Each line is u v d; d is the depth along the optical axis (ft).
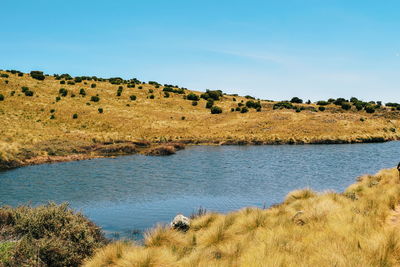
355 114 268.82
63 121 201.77
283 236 24.95
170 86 408.46
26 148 112.98
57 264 26.63
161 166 100.63
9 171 88.28
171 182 75.61
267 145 174.19
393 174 59.36
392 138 202.39
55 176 81.92
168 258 22.93
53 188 68.13
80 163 105.50
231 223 34.68
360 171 89.35
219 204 56.03
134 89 340.39
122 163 106.52
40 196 61.11
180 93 355.15
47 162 105.29
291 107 312.91
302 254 20.04
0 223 33.76
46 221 32.01
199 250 25.82
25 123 182.19
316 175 83.87
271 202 57.11
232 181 76.69
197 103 309.22
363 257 17.95
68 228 31.76
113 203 56.65
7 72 335.47
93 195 62.34
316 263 17.97
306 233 26.07
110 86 341.41
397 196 36.65
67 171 89.61
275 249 21.18
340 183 73.15
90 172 88.53
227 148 158.92
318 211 31.53
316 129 207.31
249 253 21.34
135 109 258.16
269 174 86.07
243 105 310.86
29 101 235.61
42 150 116.67
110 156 124.26
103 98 287.07
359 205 33.73
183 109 281.74
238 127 217.97
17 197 59.93
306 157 120.98
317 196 43.80
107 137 167.02
